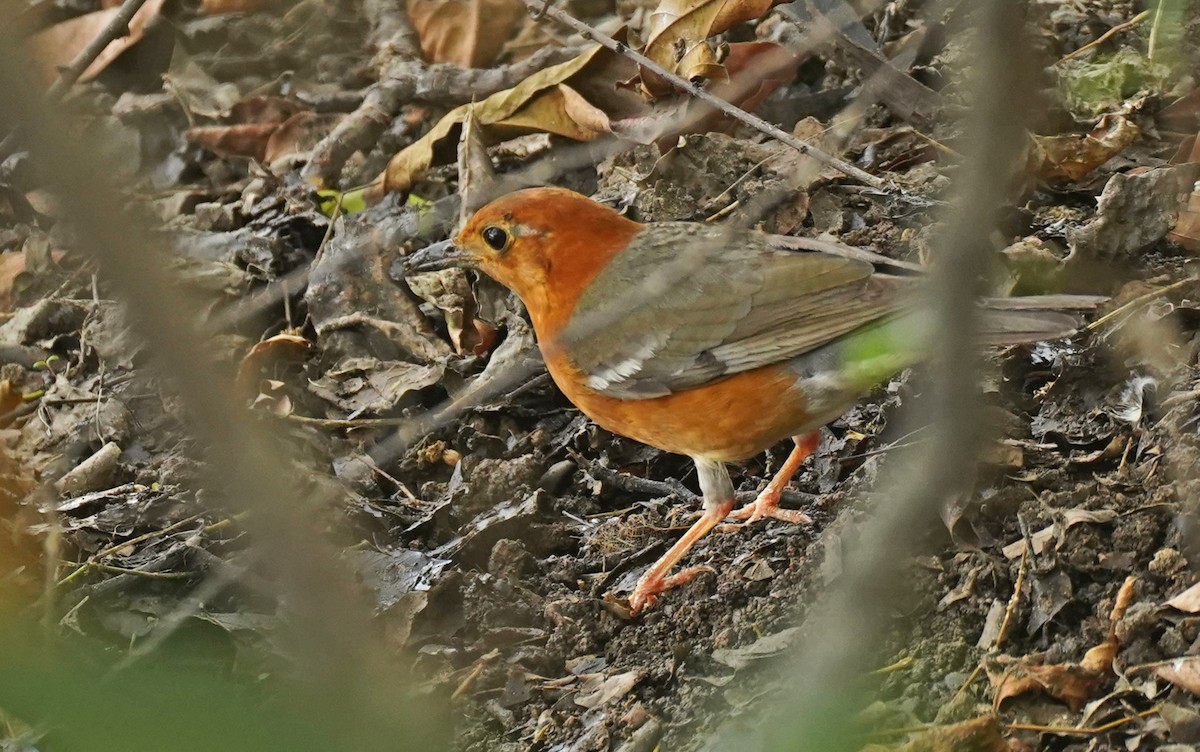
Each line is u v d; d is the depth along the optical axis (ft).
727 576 33.04
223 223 48.70
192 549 36.40
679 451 33.94
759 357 31.37
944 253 13.05
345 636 12.69
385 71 51.26
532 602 33.73
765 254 32.24
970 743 24.97
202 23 53.36
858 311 30.66
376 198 48.60
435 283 43.19
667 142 45.03
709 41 45.50
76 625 34.30
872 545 15.12
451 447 40.04
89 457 41.93
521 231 33.47
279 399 41.32
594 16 52.75
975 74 11.91
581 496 37.93
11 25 9.89
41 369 46.24
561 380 34.27
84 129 10.72
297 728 12.23
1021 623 28.40
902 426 35.65
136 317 10.96
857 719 25.82
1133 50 42.96
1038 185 40.63
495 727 30.53
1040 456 32.22
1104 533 29.30
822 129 44.14
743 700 28.53
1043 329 27.66
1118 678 26.45
